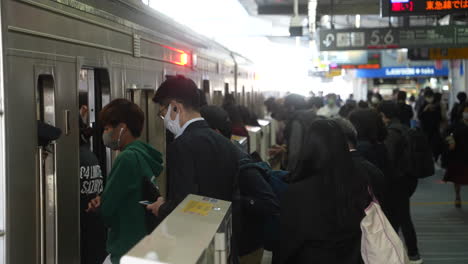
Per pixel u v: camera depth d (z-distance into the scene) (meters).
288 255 3.10
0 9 2.64
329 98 12.79
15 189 2.78
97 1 4.07
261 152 8.66
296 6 12.84
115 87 4.47
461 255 6.39
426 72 33.84
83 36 3.79
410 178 5.87
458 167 8.94
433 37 11.57
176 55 6.74
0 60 2.64
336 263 3.06
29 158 2.94
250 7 16.56
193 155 2.85
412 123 18.70
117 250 3.18
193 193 2.80
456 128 8.86
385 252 2.97
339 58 25.25
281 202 3.15
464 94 13.15
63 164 3.43
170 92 3.00
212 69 9.60
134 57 5.01
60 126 3.39
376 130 4.70
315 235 3.02
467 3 8.10
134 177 3.12
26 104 2.92
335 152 3.05
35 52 3.04
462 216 8.52
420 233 7.47
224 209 2.36
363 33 11.94
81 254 3.97
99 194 4.10
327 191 3.04
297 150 7.19
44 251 3.17
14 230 2.76
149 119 5.79
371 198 3.10
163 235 1.92
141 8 5.21
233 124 6.29
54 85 3.30
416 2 8.23
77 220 3.65
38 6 3.09
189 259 1.67
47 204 3.22
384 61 34.22
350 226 3.03
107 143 3.36
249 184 3.34
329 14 15.55
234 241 3.04
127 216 3.15
